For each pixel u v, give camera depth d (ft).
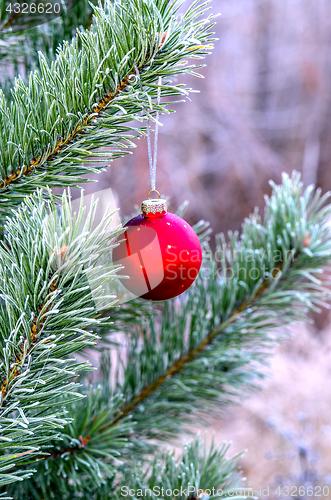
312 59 13.14
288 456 6.23
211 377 2.88
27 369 2.18
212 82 12.60
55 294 2.17
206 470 2.56
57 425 2.21
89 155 2.27
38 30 2.62
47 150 2.32
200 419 2.91
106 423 2.58
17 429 2.18
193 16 2.25
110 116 2.31
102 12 2.25
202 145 13.17
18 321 2.19
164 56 2.25
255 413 7.43
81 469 2.53
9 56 2.64
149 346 2.90
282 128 13.79
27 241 2.21
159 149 11.76
